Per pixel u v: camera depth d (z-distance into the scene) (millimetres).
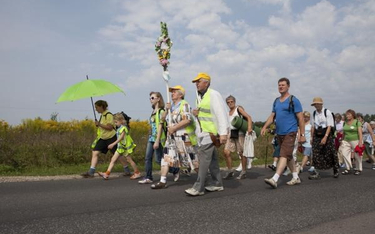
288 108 6875
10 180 7535
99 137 8469
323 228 4000
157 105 7445
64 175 8641
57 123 18266
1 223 4062
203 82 6145
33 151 10766
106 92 7688
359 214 4660
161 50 6852
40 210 4711
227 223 4137
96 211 4668
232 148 8320
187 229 3889
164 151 6738
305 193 6172
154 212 4641
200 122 6031
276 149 10281
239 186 7004
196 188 5895
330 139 8461
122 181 7754
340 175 9227
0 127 14297
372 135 11148
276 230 3893
